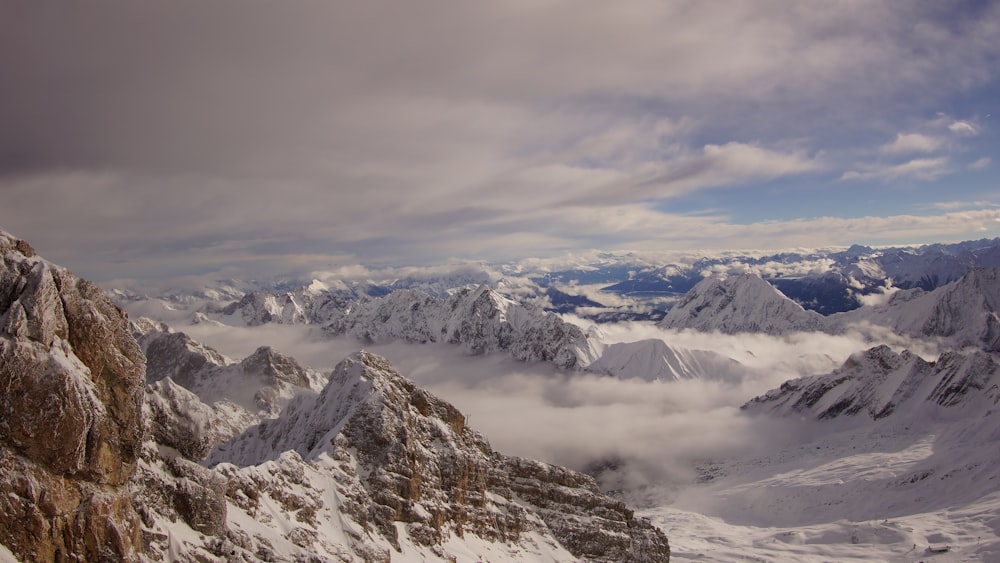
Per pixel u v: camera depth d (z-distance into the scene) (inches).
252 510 5364.2
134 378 3265.3
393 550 6786.4
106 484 3142.2
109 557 3016.7
